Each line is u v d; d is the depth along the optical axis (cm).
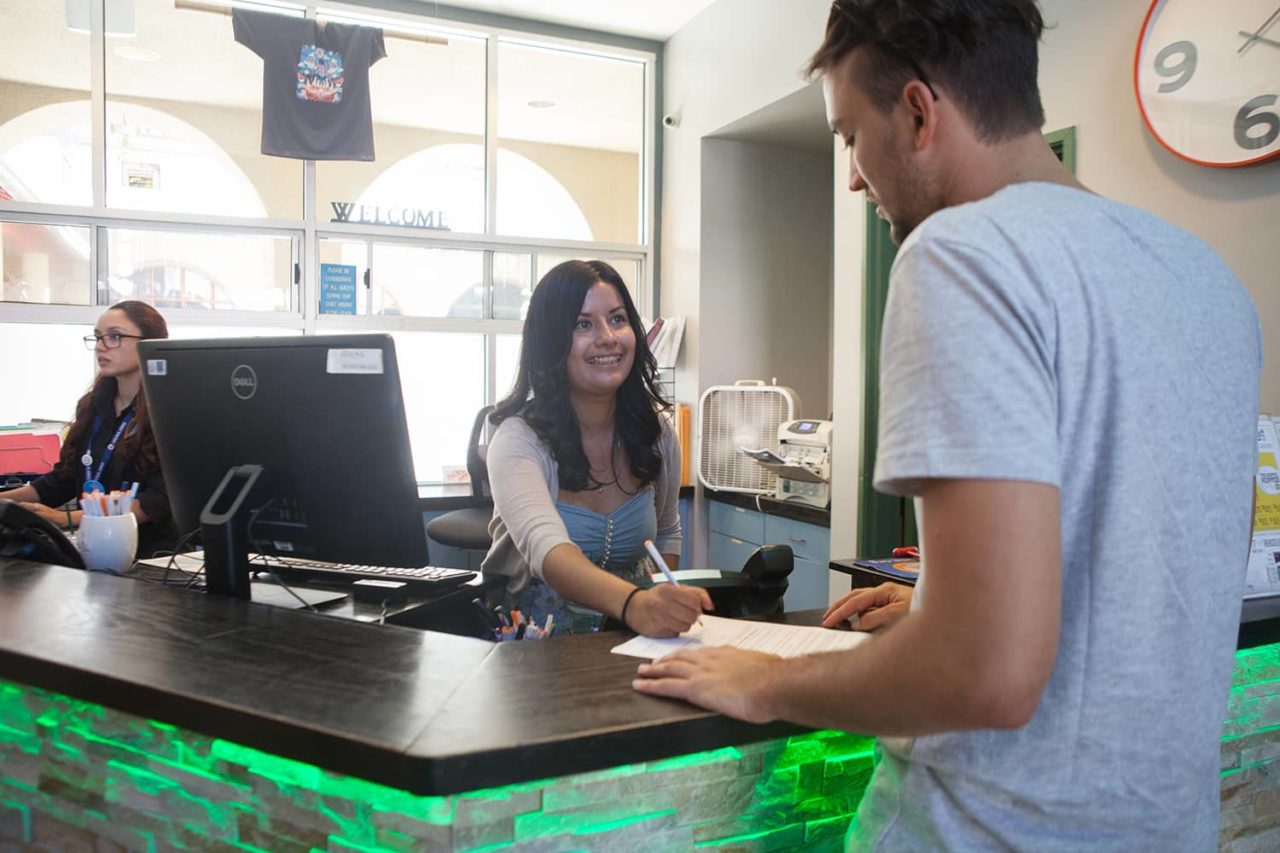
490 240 428
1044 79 237
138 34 370
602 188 455
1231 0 186
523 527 141
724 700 79
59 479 244
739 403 380
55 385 363
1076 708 63
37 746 100
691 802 87
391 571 154
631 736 76
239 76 385
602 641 105
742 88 381
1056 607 56
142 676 86
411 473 129
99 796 96
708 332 420
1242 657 125
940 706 58
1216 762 71
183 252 379
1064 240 62
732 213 425
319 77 387
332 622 109
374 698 81
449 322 420
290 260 395
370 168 409
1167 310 65
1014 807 65
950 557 57
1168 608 64
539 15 422
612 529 168
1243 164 184
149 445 229
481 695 83
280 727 75
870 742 98
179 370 139
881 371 64
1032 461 56
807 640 106
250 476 131
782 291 436
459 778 68
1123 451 61
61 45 360
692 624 108
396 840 76
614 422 174
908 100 72
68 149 362
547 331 163
